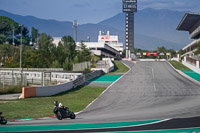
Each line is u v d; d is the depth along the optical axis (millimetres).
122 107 50562
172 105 51469
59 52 188500
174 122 34188
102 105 53500
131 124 33094
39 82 97750
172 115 40250
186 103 53781
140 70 140875
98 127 31234
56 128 30797
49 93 68688
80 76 94500
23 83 86875
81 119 37875
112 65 153375
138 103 55031
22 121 37688
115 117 39219
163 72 129750
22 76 88312
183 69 145125
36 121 37188
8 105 53125
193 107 48469
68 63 163750
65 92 73500
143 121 35219
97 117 39656
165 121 35031
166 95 66062
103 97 64312
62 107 37844
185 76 113000
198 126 31453
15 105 53156
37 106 52094
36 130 29641
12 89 75875
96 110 47938
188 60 165250
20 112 45438
